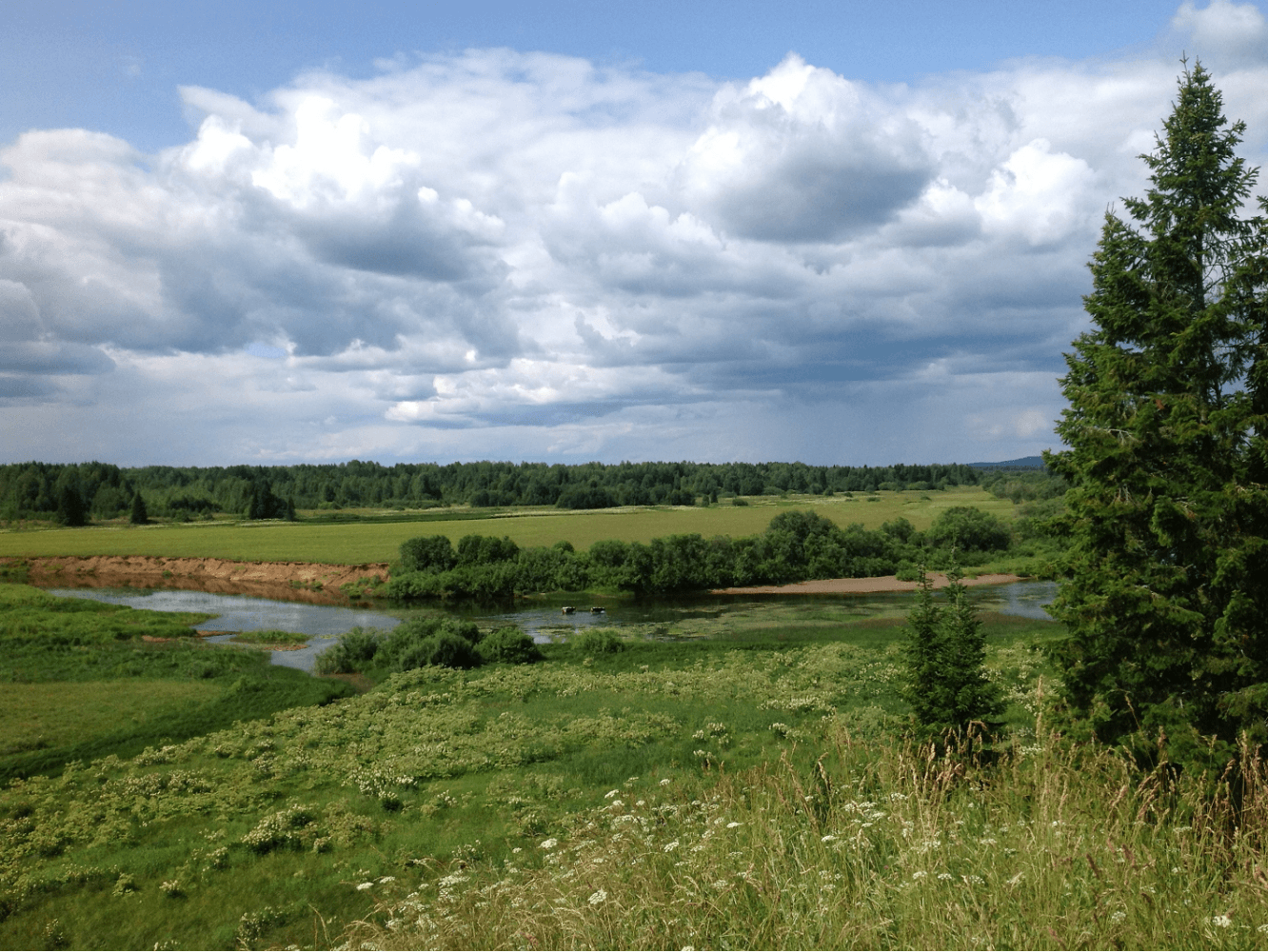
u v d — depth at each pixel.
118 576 99.25
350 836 19.47
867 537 92.06
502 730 29.31
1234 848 5.44
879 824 6.48
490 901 7.30
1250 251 16.12
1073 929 4.51
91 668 42.72
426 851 18.31
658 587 80.25
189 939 15.15
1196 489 14.49
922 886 5.16
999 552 92.06
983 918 4.66
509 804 21.06
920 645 19.34
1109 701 14.59
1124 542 15.65
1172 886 5.21
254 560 98.06
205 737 29.64
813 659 42.78
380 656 44.94
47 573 102.50
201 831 20.19
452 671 41.34
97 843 19.50
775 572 84.19
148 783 23.73
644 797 12.18
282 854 18.70
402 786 22.95
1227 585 14.40
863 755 8.77
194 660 45.25
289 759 26.20
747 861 6.24
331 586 85.75
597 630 50.06
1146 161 17.59
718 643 50.00
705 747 25.81
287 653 51.03
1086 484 16.72
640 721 30.02
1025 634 49.22
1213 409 15.34
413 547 86.19
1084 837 5.51
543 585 81.69
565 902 5.96
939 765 7.33
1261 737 12.08
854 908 5.16
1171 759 12.38
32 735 29.55
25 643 49.66
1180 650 14.09
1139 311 16.98
